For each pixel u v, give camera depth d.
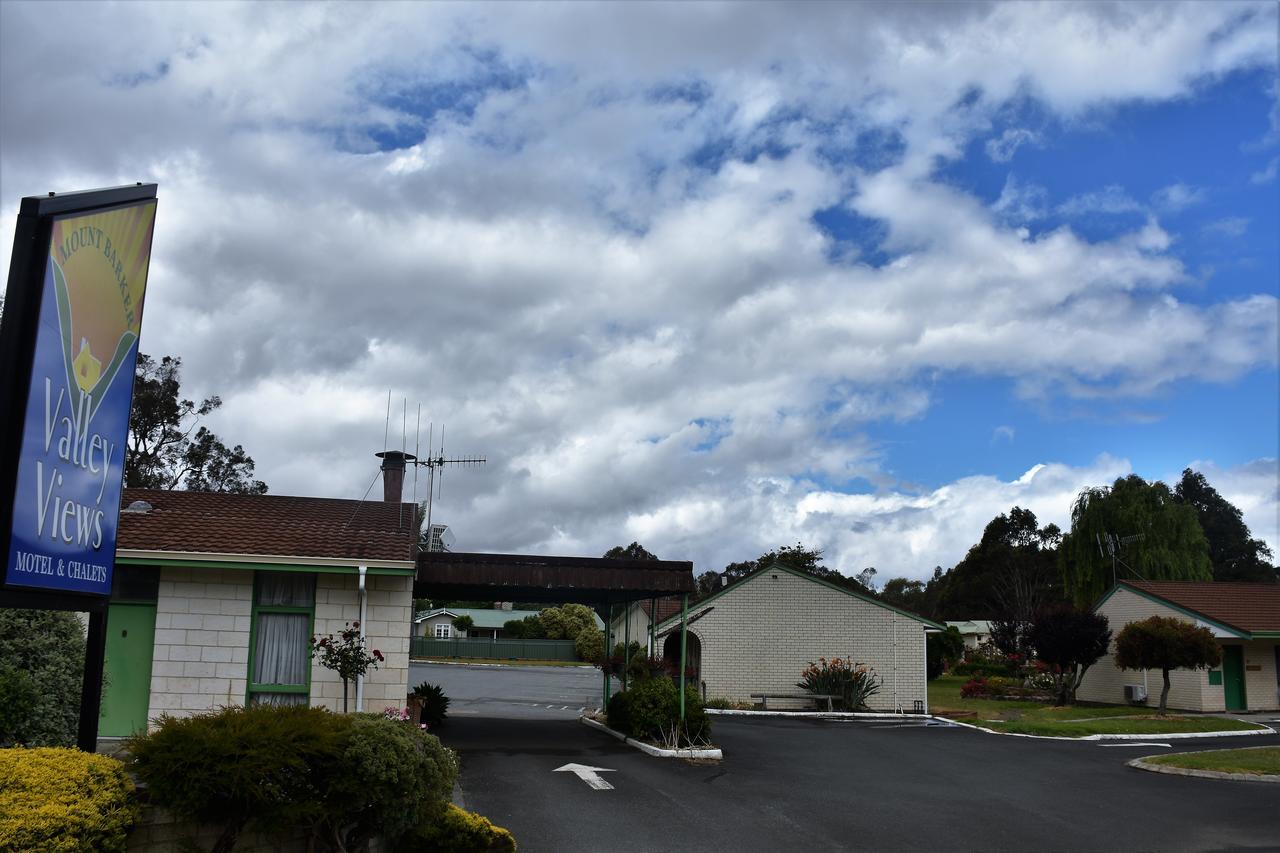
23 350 6.29
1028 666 41.66
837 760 18.83
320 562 15.55
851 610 31.53
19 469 6.20
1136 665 28.72
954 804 14.63
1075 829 13.11
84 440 6.95
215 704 14.84
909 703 30.83
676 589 19.00
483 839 9.88
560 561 18.52
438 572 17.89
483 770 15.90
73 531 6.83
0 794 5.93
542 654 65.88
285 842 8.05
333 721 7.99
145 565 15.37
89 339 6.95
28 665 9.57
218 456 44.72
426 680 44.28
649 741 19.33
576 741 20.23
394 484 22.56
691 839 11.88
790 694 30.89
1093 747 21.53
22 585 6.26
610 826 12.36
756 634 31.38
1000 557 69.94
